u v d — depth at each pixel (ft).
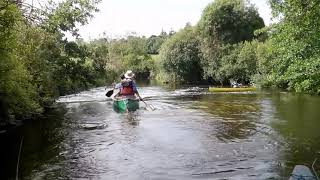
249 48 146.61
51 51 85.25
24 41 65.46
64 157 39.45
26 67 66.74
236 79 151.12
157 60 230.07
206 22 167.53
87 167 35.88
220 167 35.17
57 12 50.55
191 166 35.68
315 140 45.09
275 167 34.81
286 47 48.49
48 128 55.83
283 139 45.93
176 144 44.57
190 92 122.21
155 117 65.21
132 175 33.40
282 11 46.14
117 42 264.52
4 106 56.29
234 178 32.01
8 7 39.14
